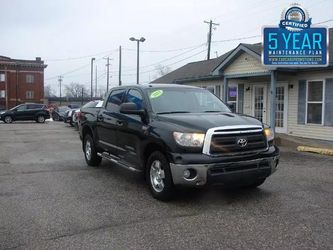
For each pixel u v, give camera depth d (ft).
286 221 18.20
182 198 22.11
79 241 15.84
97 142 30.40
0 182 26.50
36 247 15.25
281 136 50.37
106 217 18.85
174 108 23.88
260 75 54.19
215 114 23.02
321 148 41.91
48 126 90.89
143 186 25.20
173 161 20.11
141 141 23.04
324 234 16.51
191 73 79.20
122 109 23.26
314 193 23.36
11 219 18.56
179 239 16.03
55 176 28.50
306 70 51.29
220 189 23.82
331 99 49.08
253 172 20.80
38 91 251.60
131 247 15.23
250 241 15.79
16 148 45.68
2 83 243.40
